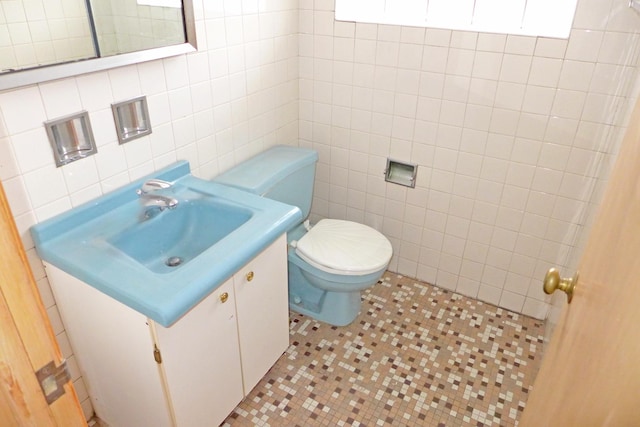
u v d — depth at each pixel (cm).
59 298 141
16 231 47
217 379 149
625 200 73
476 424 170
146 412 144
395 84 207
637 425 46
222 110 187
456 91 195
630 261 60
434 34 190
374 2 208
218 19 172
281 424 169
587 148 179
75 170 138
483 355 201
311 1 210
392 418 172
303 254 197
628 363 51
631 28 155
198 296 119
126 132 151
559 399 83
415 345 205
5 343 48
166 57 153
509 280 221
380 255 198
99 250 131
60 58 124
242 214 156
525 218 204
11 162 122
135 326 122
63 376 55
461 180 211
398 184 229
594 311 73
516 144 192
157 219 154
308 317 220
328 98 228
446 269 237
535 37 172
